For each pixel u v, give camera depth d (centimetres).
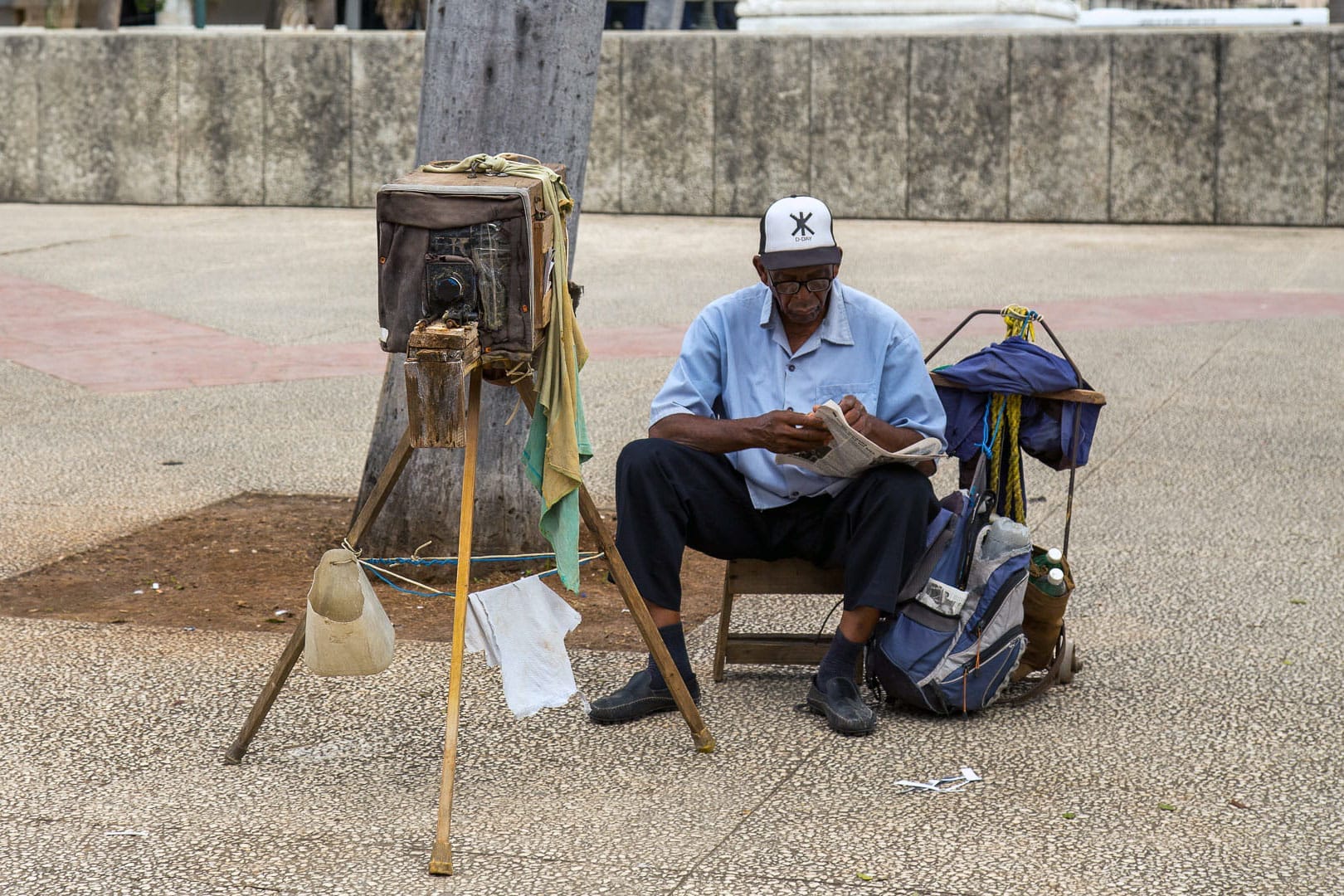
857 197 5297
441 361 1121
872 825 1194
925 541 1388
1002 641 1380
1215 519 2058
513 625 1254
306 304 3850
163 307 3812
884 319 1423
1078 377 1433
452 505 1817
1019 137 5131
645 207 5466
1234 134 4975
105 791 1262
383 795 1257
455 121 1745
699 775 1291
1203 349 3191
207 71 5634
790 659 1493
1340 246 4597
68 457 2419
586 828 1193
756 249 4725
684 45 5322
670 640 1401
